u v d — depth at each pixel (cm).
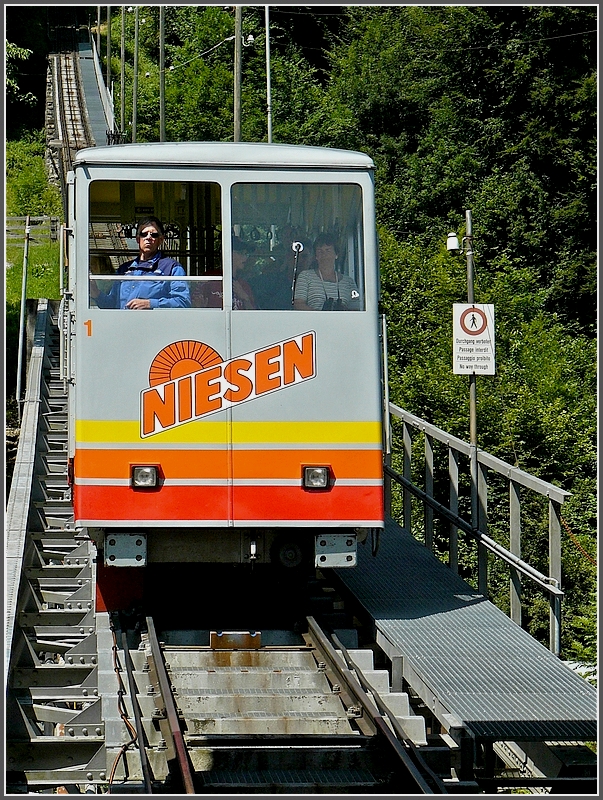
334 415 980
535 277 4150
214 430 966
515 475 1129
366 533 1004
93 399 958
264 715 846
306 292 982
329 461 977
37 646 1127
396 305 3731
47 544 1434
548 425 3153
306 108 5666
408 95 5072
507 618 1069
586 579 2769
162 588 1122
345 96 5412
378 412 986
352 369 984
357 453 981
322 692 884
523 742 931
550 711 831
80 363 959
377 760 752
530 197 4350
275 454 972
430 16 5197
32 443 1673
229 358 971
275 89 5734
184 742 729
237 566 1125
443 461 3097
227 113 5769
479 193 4441
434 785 734
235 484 966
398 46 5275
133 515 957
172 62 6625
